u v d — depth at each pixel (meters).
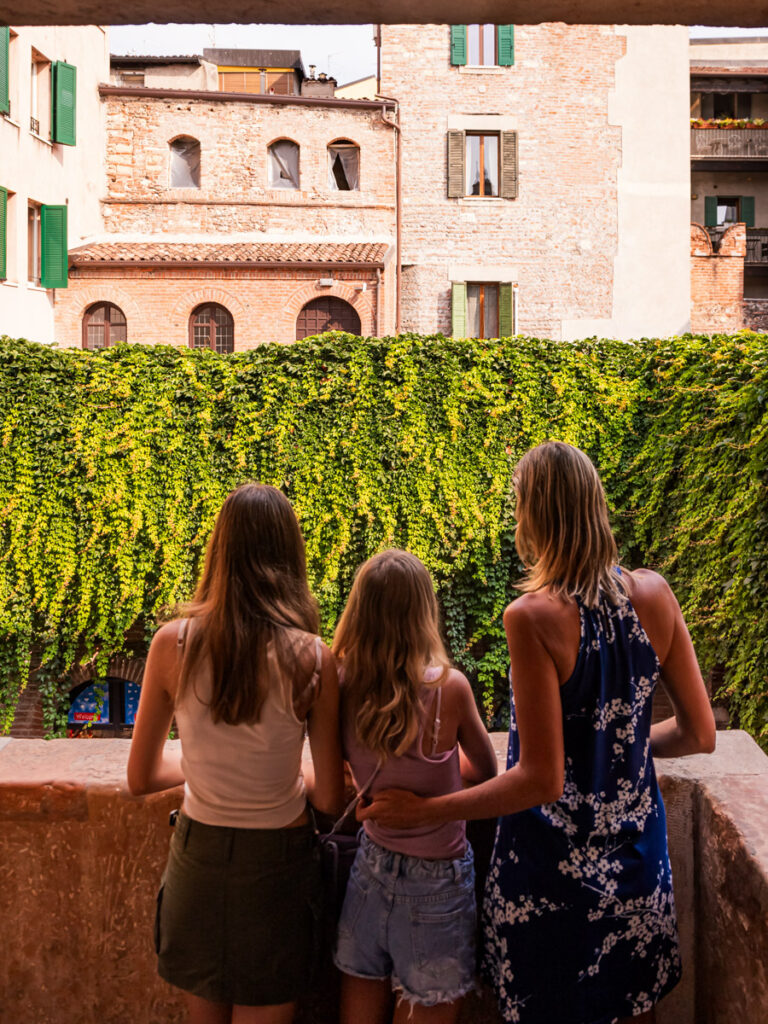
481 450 13.38
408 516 13.34
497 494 13.27
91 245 22.44
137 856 2.63
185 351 13.45
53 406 13.35
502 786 1.98
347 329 22.08
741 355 10.70
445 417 13.33
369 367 13.33
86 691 15.41
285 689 2.07
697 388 11.51
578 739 2.02
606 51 24.42
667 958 2.12
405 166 23.98
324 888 2.24
